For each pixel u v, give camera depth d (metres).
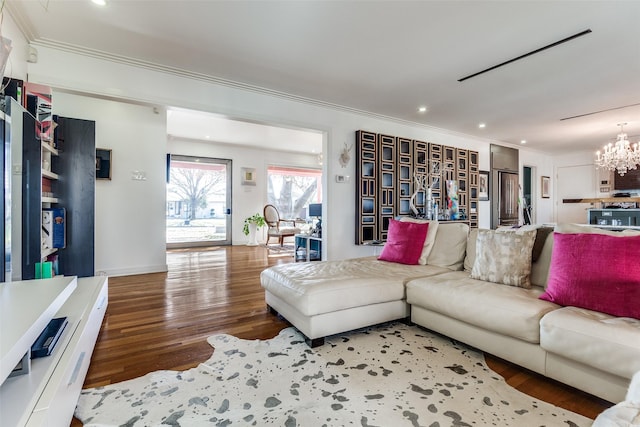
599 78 3.40
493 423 1.29
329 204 4.49
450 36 2.59
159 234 4.29
